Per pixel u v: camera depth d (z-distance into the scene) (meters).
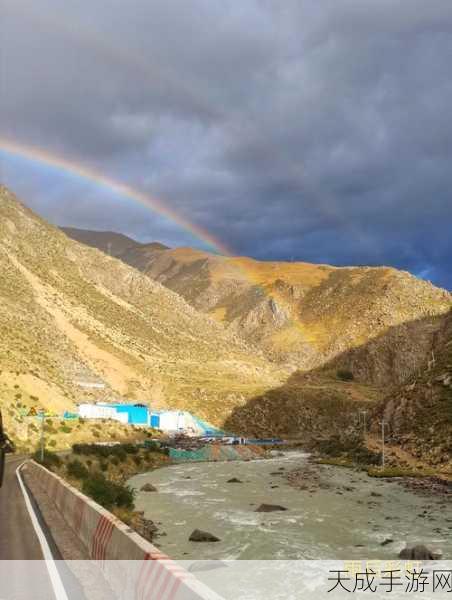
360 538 36.12
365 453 96.50
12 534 14.94
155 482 68.12
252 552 31.20
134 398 144.88
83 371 136.75
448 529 39.78
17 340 117.25
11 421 76.62
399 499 56.19
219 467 89.69
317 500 54.97
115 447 84.50
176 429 130.50
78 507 15.29
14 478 34.31
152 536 34.44
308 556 30.33
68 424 91.50
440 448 82.06
